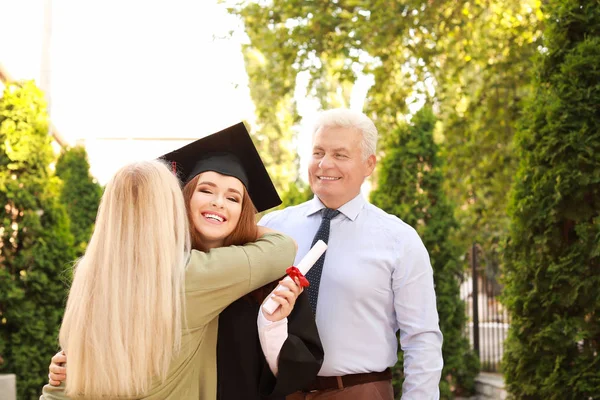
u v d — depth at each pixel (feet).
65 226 22.57
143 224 6.63
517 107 26.73
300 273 7.32
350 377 9.29
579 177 13.64
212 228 7.57
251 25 27.40
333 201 9.69
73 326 6.45
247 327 7.52
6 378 18.17
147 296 6.43
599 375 13.50
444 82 27.55
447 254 26.96
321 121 9.79
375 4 24.18
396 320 9.71
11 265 21.36
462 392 29.04
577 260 13.71
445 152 28.19
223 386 7.40
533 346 14.30
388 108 27.86
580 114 13.84
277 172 66.80
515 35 26.40
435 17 25.81
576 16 14.17
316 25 25.77
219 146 8.18
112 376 6.29
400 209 26.37
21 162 21.72
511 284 14.79
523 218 14.38
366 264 9.45
